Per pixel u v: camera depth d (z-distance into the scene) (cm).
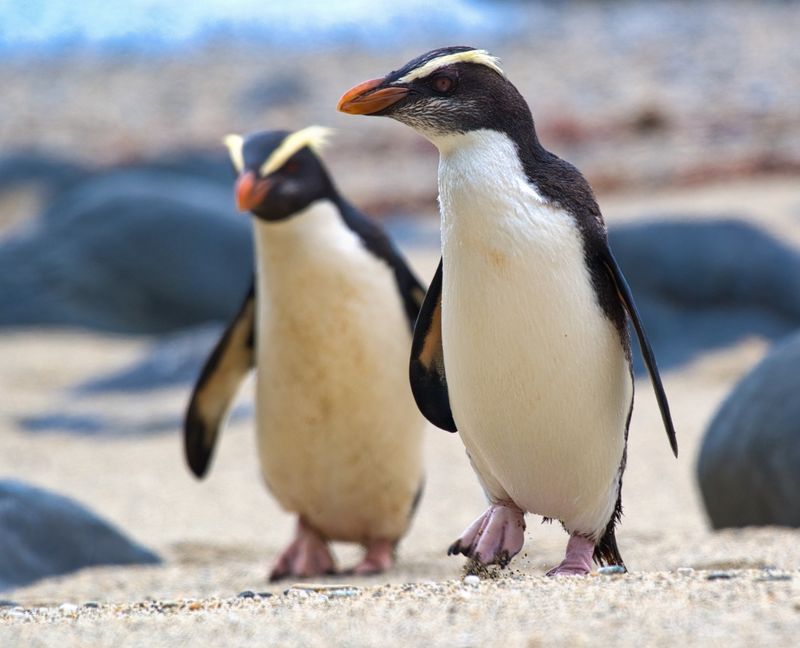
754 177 6781
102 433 3369
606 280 1245
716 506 2048
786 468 1919
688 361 3953
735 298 4181
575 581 1066
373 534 1962
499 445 1266
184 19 13950
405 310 1919
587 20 12644
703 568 1567
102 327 4912
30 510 1969
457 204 1223
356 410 1869
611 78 9738
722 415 2067
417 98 1232
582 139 8075
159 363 3869
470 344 1230
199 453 2166
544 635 873
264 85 10269
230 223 5156
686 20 11950
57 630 1012
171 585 1803
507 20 13462
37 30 13712
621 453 1295
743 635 838
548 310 1208
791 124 7875
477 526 1316
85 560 1988
